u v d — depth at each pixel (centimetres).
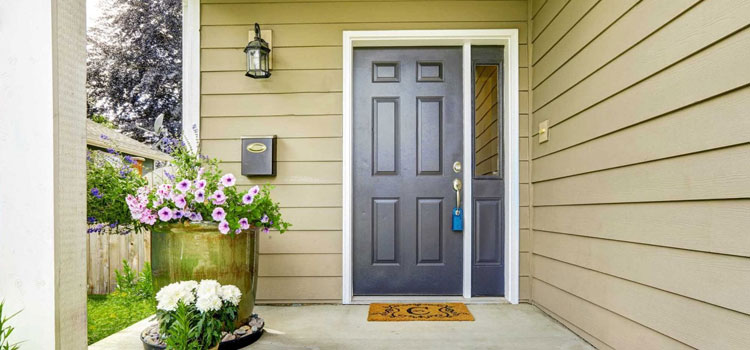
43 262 112
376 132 283
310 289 268
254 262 210
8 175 113
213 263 190
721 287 115
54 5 113
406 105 283
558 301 225
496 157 280
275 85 273
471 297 275
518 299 266
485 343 192
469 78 279
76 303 118
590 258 190
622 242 164
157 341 180
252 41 259
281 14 273
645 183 149
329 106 272
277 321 228
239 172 271
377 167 282
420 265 279
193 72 272
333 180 271
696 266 124
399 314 238
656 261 143
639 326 153
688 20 127
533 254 263
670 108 135
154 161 326
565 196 216
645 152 149
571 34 209
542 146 249
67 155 116
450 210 280
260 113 273
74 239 118
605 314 177
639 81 152
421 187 280
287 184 271
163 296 154
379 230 280
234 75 273
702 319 122
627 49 160
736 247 110
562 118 219
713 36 117
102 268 305
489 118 280
